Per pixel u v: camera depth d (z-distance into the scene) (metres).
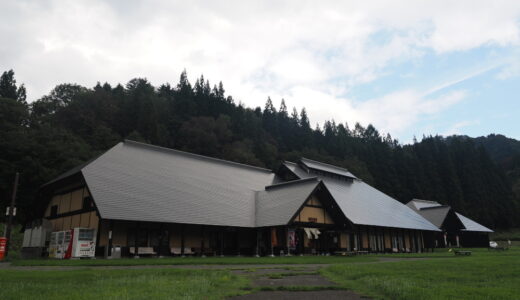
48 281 9.65
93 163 23.81
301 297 8.08
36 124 59.84
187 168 30.89
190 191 27.23
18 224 40.19
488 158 90.88
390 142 125.38
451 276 10.98
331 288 9.29
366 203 38.75
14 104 56.84
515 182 108.00
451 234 53.97
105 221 21.92
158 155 30.34
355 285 9.78
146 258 20.59
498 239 71.00
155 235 23.91
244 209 28.92
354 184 44.59
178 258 20.80
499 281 10.08
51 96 83.62
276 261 18.66
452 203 81.25
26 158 44.88
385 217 37.34
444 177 85.06
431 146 98.50
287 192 30.19
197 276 11.10
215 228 26.14
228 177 33.53
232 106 92.81
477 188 84.31
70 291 8.02
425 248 45.00
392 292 8.23
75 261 17.16
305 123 102.88
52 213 27.91
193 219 24.03
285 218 26.06
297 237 29.09
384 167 83.50
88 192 22.95
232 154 66.25
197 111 84.06
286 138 91.00
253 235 28.97
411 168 84.31
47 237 25.69
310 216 28.91
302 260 19.61
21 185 43.94
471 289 8.37
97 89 85.00
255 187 34.47
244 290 8.92
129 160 26.89
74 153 51.78
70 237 21.38
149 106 69.12
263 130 88.31
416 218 43.25
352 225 29.83
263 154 72.31
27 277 10.22
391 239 37.94
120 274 11.32
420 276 11.09
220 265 16.66
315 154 78.19
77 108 70.38
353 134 127.75
